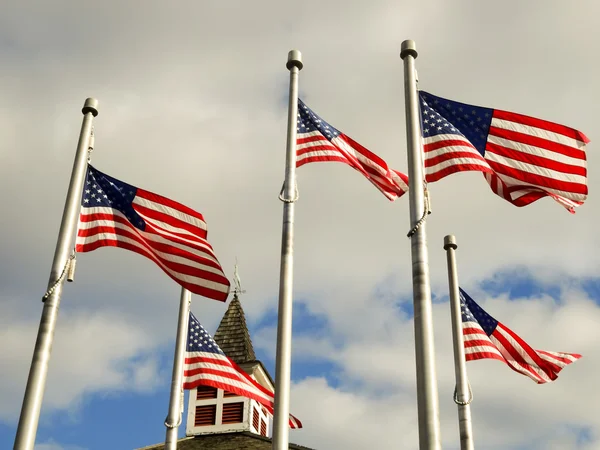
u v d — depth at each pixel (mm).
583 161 17438
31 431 14133
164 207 18781
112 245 17734
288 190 16812
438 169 17094
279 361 14680
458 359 22172
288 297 15438
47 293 15594
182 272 18469
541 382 23625
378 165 19078
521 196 17562
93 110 18062
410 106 16609
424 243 14805
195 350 23609
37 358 14836
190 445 34562
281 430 13922
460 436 20797
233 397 37312
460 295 24141
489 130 17688
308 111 18859
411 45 17359
